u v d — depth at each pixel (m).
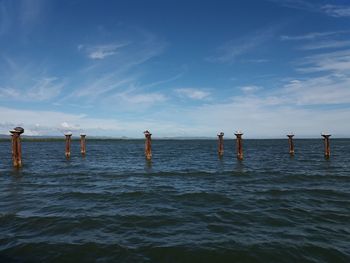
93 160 42.72
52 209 13.77
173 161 40.91
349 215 12.52
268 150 71.81
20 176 25.00
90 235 10.34
